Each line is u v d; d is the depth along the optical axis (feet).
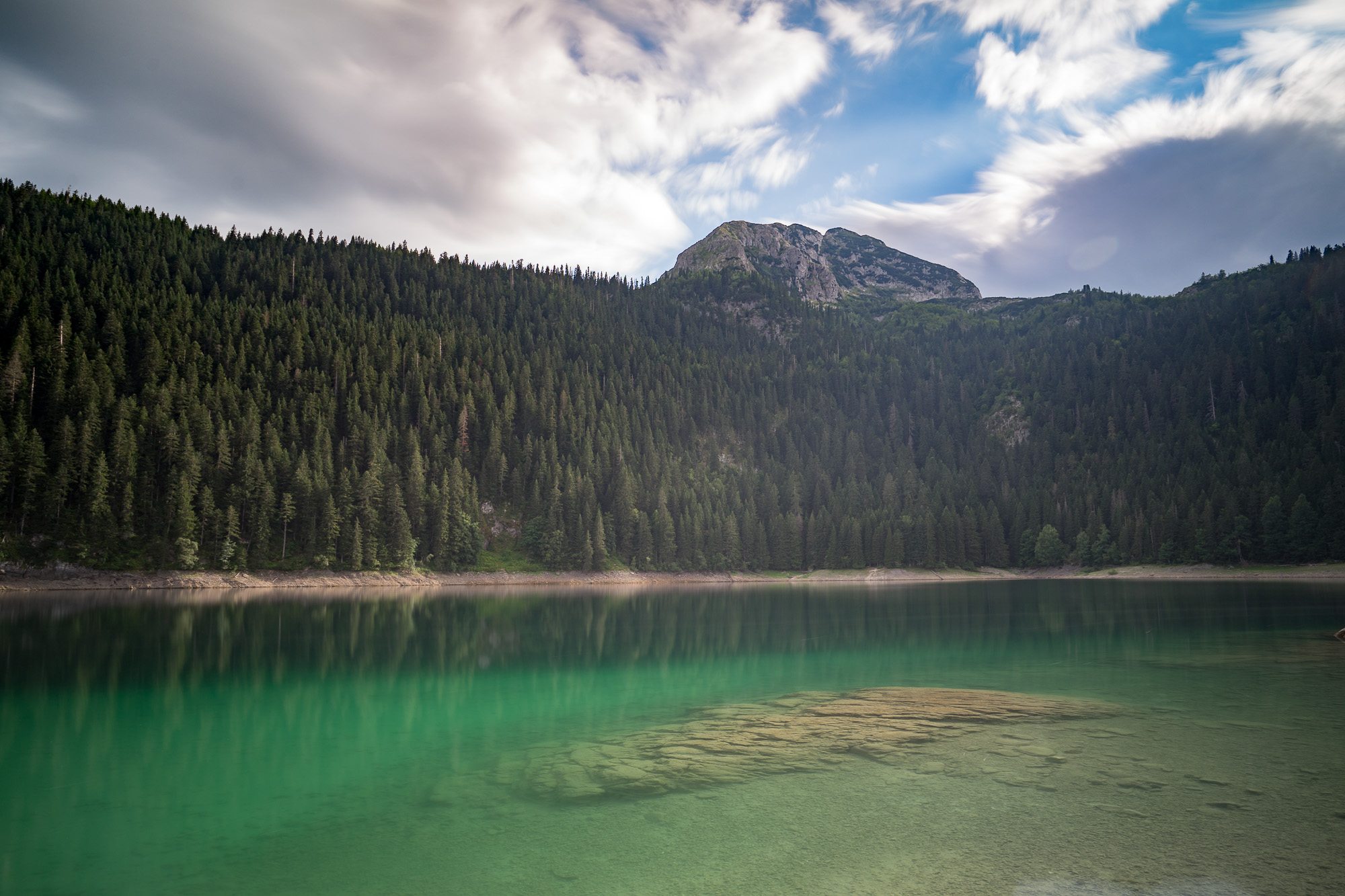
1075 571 538.88
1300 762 70.79
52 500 320.50
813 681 121.90
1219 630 183.01
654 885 46.32
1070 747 77.05
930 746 78.18
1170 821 55.88
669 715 95.86
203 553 353.92
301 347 540.52
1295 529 441.27
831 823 56.49
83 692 111.14
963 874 47.44
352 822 57.57
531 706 102.68
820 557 562.25
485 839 54.03
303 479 388.78
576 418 611.06
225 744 81.56
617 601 328.08
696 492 577.43
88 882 47.14
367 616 237.66
